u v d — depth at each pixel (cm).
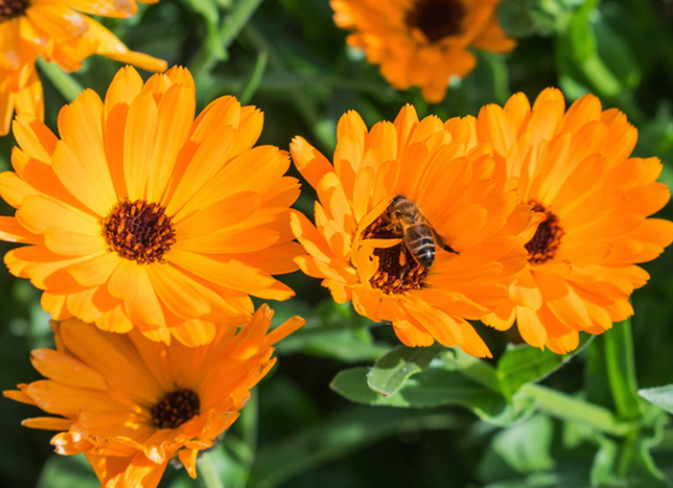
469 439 48
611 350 44
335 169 38
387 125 38
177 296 38
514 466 47
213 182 39
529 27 48
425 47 48
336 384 41
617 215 40
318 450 48
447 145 39
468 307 38
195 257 39
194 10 47
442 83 47
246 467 47
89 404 39
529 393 43
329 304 45
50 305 38
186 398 40
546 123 40
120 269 39
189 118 39
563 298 40
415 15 48
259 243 38
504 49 48
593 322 39
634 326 48
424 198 39
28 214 38
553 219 41
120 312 38
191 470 37
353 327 44
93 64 48
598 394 45
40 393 38
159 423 40
